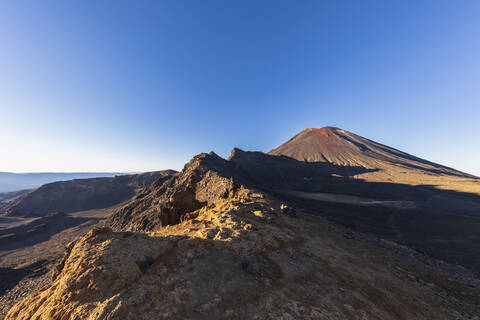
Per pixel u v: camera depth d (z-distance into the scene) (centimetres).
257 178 15138
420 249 4534
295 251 1944
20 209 18600
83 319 795
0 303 4884
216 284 1165
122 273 1011
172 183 9306
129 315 815
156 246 1298
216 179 6016
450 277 2578
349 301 1327
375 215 8081
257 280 1298
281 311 1039
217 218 2231
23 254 8688
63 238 10725
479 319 1606
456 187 14788
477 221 7331
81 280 946
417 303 1606
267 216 2695
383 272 2064
